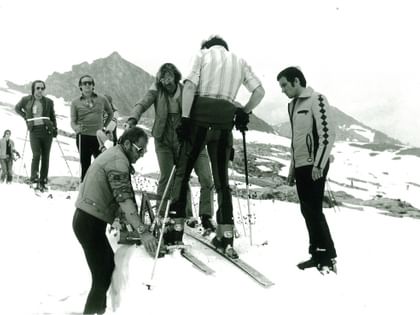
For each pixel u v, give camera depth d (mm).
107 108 8047
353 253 5648
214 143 4793
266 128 131625
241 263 4492
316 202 4594
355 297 4047
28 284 4727
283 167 48781
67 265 5129
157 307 3746
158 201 5453
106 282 4262
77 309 4320
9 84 106000
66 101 108125
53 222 6348
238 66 4727
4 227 6047
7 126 39719
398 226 8031
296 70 4652
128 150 4320
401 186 73688
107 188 4250
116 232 5316
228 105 4676
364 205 15617
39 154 9156
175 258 4473
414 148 122500
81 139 7785
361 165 98938
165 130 5449
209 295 3883
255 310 3699
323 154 4398
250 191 13844
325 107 4473
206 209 5934
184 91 4551
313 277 4305
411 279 4691
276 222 7441
